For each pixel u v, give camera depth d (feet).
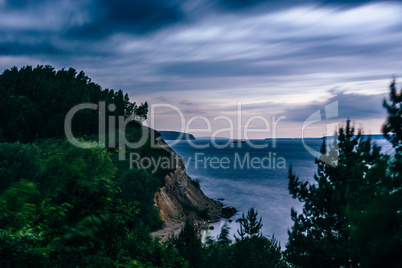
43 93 588.09
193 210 279.28
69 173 20.38
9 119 449.06
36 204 18.71
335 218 40.93
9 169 149.89
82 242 18.65
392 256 8.46
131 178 190.60
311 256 42.70
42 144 400.88
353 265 36.17
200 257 70.69
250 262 64.80
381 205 8.82
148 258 39.99
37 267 16.11
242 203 325.21
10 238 15.75
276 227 229.86
